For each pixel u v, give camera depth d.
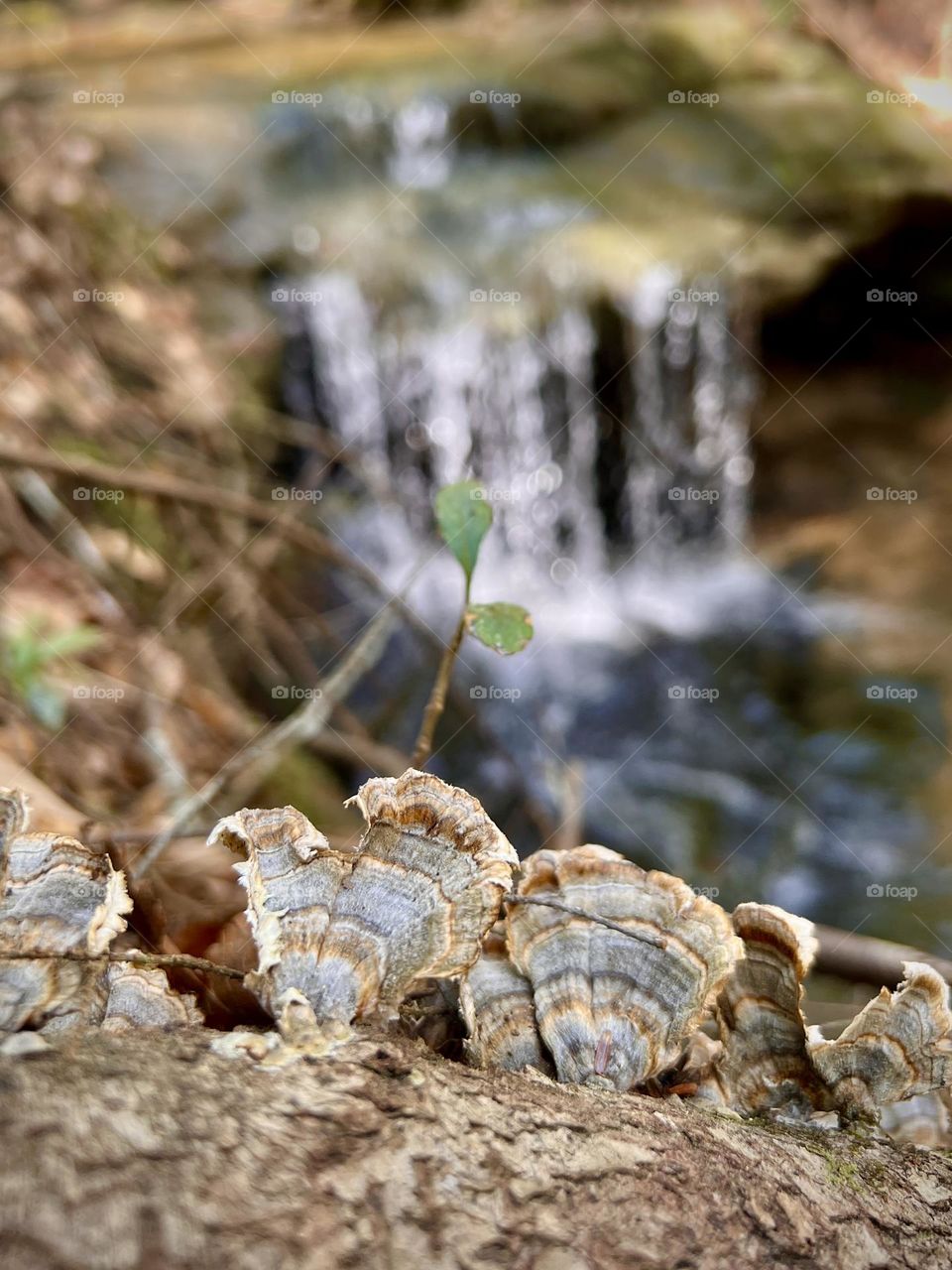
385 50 7.23
